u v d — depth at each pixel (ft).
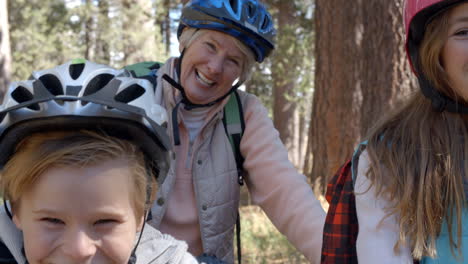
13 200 3.67
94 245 3.43
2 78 32.40
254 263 14.44
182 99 6.47
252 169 6.54
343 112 23.32
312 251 6.08
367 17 20.33
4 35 32.40
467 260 4.41
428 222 4.50
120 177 3.52
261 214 20.24
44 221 3.44
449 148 4.63
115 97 3.74
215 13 6.19
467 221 4.44
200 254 6.50
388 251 4.38
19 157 3.52
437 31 4.61
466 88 4.52
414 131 4.80
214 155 6.44
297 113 60.64
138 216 3.81
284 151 6.65
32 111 3.49
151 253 4.47
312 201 6.30
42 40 49.57
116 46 45.47
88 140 3.48
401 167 4.64
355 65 23.15
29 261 3.58
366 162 4.85
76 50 53.42
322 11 24.27
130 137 3.83
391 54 19.43
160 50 46.06
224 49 6.31
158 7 47.55
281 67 45.21
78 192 3.35
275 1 43.04
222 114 6.55
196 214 6.36
